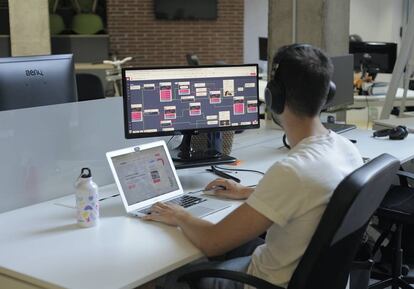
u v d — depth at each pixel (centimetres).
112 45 901
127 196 212
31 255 173
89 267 164
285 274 166
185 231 184
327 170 161
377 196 167
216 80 255
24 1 473
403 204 280
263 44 733
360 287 214
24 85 238
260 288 163
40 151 223
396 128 337
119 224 199
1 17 752
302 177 158
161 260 168
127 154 221
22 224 201
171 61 932
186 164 246
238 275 165
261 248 181
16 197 217
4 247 179
